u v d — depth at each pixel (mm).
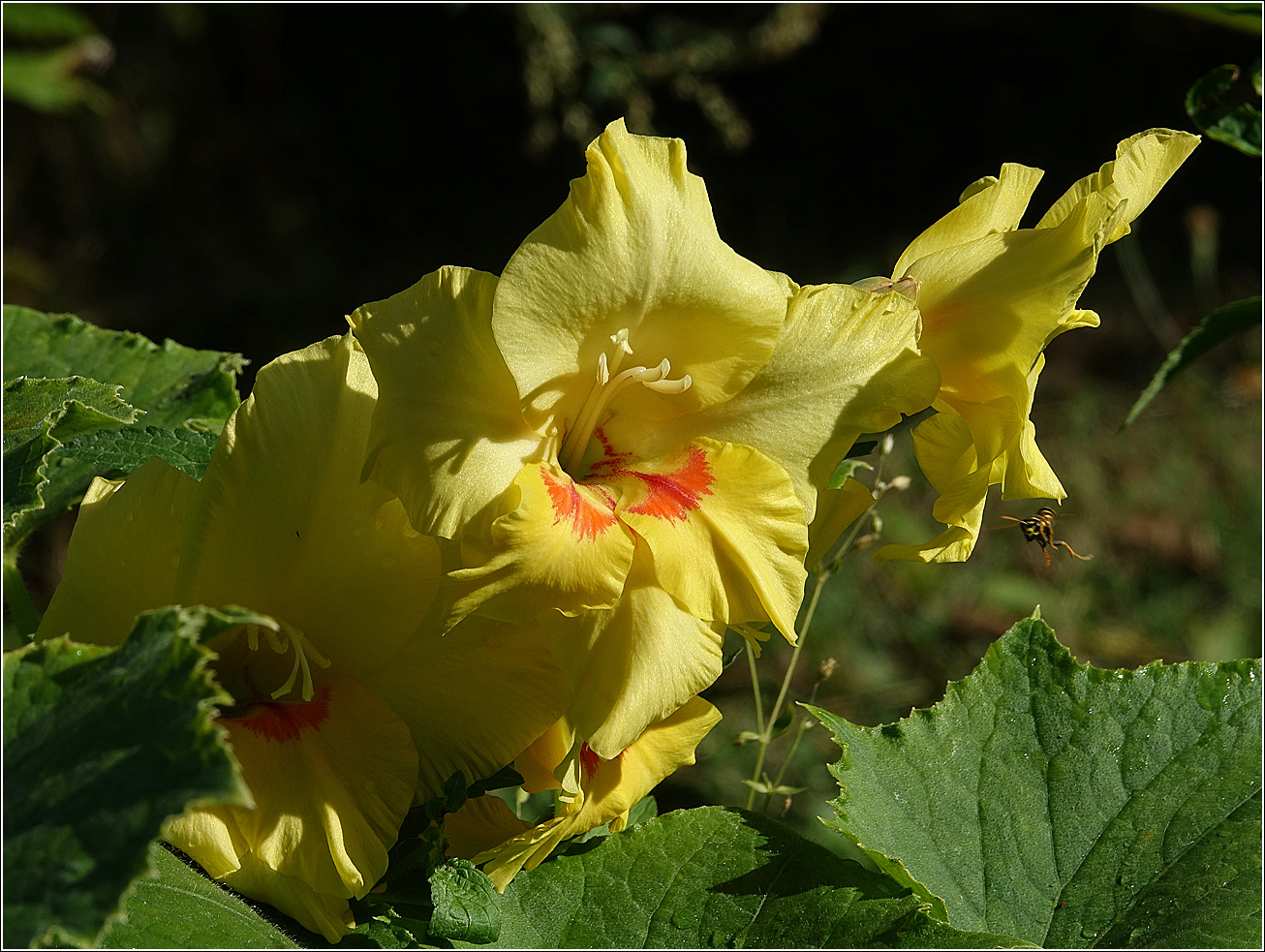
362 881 408
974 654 1107
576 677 410
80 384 442
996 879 449
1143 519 1286
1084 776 463
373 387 412
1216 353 1555
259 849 406
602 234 414
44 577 917
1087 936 441
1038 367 449
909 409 434
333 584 413
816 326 435
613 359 425
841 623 1103
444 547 406
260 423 405
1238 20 532
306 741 415
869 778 455
